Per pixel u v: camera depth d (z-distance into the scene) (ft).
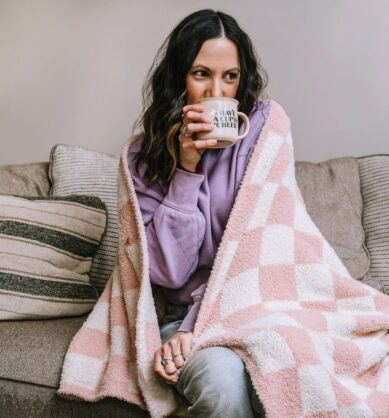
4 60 7.57
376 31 6.81
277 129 4.28
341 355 3.58
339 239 5.77
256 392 3.28
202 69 4.01
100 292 5.57
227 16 4.09
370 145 6.97
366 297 4.03
